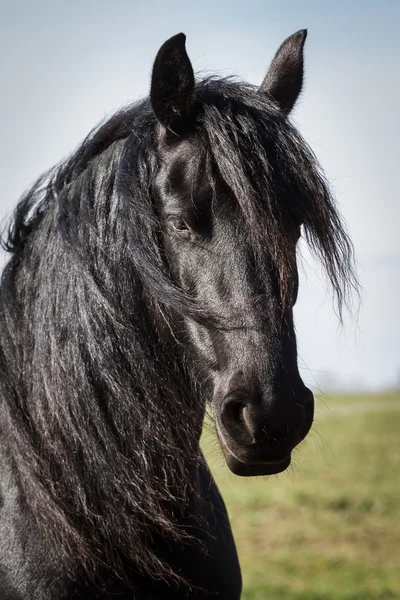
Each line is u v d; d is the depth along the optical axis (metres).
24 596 3.80
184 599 4.05
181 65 3.83
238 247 3.56
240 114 3.80
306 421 3.51
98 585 3.85
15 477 3.94
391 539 11.59
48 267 4.00
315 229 3.73
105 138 4.39
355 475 16.83
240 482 16.22
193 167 3.72
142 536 3.95
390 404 35.31
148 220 3.83
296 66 4.40
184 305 3.65
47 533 3.78
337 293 3.82
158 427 3.91
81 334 3.87
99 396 3.87
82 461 3.86
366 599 8.91
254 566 10.13
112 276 3.91
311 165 3.79
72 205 4.08
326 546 11.19
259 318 3.50
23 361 4.01
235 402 3.45
